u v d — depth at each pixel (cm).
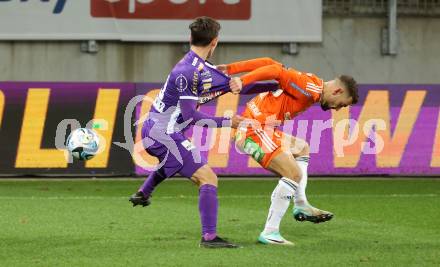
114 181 3456
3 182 3391
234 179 3562
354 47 4262
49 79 4075
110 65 4109
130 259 1723
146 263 1678
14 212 2509
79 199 2875
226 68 1928
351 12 4250
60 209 2591
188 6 4081
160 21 4078
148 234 2078
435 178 3656
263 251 1828
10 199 2859
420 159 3681
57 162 3531
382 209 2678
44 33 4025
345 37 4256
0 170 3500
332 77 4256
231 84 1811
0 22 3994
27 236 2034
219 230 2170
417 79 4316
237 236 2064
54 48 4072
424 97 3672
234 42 4147
